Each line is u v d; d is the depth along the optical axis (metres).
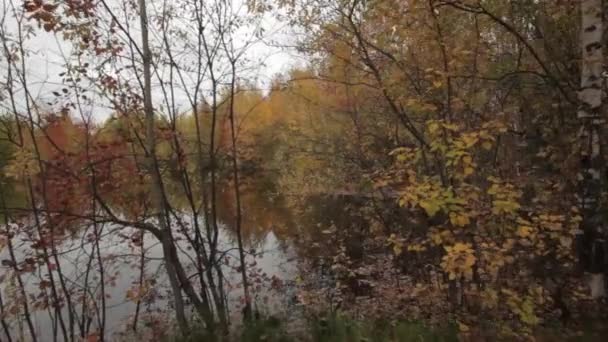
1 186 7.02
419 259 8.77
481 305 5.31
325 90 11.78
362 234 13.00
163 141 7.39
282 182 16.73
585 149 5.56
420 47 6.18
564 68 7.10
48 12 5.71
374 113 10.71
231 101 7.90
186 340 6.20
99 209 7.64
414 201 4.55
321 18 7.58
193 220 8.12
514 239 4.70
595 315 5.14
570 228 5.05
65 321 8.89
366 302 7.94
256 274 8.41
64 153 7.00
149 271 9.59
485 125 4.68
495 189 4.53
